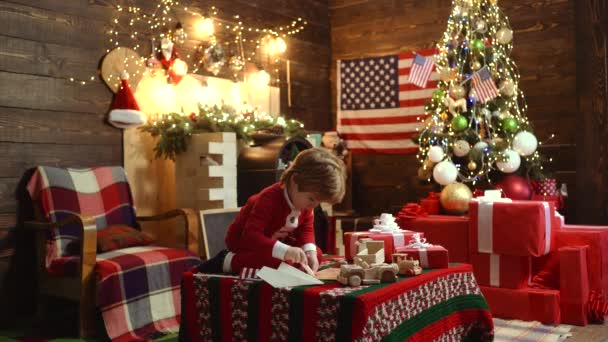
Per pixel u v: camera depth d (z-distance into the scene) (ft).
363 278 7.09
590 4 16.11
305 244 8.07
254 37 18.98
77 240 12.22
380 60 20.75
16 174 12.74
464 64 15.83
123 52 14.88
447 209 14.33
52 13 13.48
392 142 20.54
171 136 14.85
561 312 11.93
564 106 17.63
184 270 12.05
